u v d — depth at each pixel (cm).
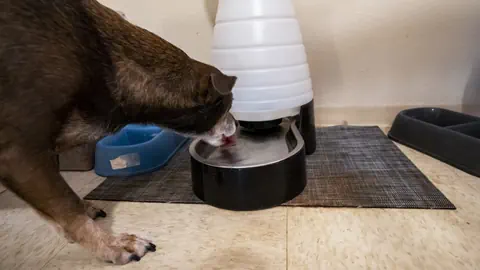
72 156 138
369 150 141
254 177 101
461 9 153
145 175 130
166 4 170
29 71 70
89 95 78
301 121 132
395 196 105
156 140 135
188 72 87
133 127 148
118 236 88
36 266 85
